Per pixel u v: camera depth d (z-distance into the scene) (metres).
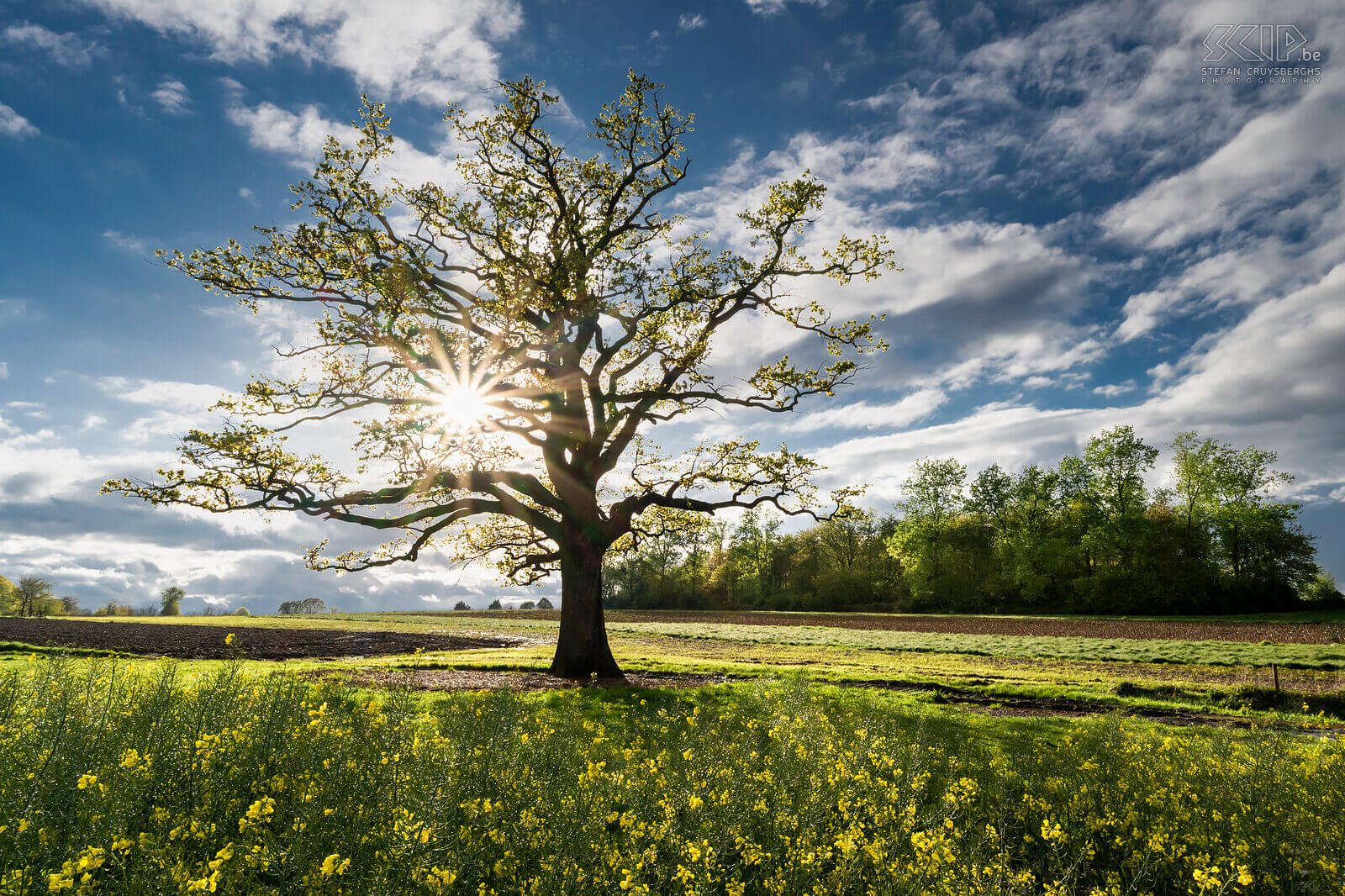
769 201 19.14
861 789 5.41
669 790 5.06
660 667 21.80
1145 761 6.76
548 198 19.30
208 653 25.50
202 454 15.04
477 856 3.83
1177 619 50.47
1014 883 3.97
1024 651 34.09
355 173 16.84
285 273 16.16
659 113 18.83
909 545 67.62
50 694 5.38
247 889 3.16
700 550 89.94
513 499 18.81
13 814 3.57
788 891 3.88
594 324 19.34
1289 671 25.61
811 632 47.88
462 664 20.58
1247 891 4.42
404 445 17.05
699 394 19.81
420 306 17.30
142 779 4.07
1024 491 65.69
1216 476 57.69
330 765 4.61
